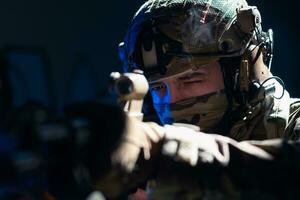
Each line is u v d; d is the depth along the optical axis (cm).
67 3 477
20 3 457
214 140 120
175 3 198
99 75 488
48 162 92
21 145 90
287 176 117
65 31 475
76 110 103
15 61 447
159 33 196
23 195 90
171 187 115
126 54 210
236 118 200
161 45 196
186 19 196
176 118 199
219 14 198
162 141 118
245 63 200
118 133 104
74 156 95
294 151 120
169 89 198
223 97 198
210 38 195
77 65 479
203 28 195
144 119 214
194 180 115
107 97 480
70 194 95
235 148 120
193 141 117
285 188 116
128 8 503
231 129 201
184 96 197
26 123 91
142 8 204
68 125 94
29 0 461
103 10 492
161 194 116
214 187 115
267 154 120
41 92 458
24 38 457
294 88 563
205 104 197
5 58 442
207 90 196
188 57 194
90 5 486
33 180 91
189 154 114
